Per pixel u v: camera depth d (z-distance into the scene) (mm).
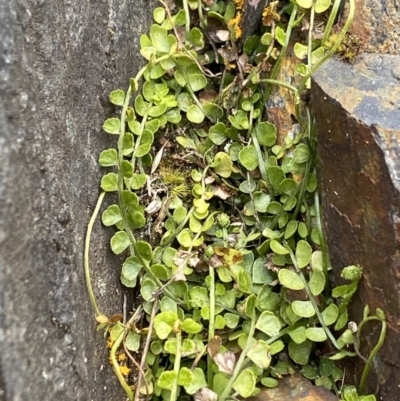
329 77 183
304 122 200
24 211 138
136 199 194
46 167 150
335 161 180
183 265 197
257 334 198
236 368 182
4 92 133
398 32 190
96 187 190
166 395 192
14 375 130
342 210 182
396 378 175
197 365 195
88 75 183
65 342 152
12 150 134
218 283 202
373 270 174
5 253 129
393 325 171
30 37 148
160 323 186
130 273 198
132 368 196
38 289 142
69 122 170
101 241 190
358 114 169
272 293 201
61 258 154
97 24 188
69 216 160
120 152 193
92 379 170
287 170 204
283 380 200
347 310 189
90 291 174
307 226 200
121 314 198
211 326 192
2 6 134
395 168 163
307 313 191
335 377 198
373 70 183
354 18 196
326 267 195
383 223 167
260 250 204
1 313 126
